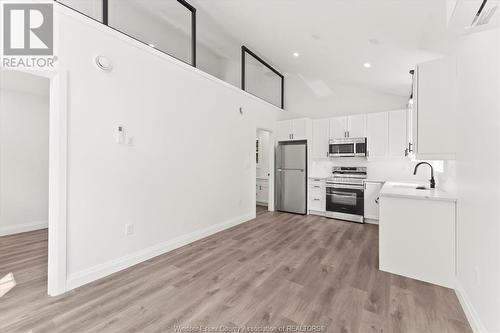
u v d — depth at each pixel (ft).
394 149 14.20
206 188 11.95
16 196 12.69
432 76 7.50
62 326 5.32
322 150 16.76
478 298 5.18
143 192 9.02
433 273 7.30
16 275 7.68
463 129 6.43
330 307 6.09
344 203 15.29
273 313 5.85
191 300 6.38
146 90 9.10
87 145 7.32
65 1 10.22
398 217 7.84
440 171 9.93
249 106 15.21
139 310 5.93
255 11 9.86
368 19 7.75
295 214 16.96
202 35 15.70
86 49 7.30
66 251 6.81
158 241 9.58
